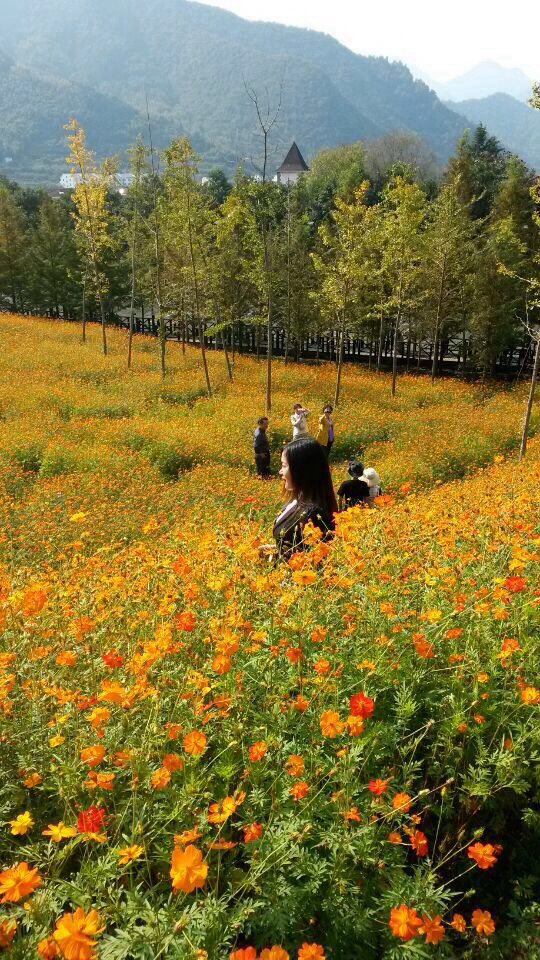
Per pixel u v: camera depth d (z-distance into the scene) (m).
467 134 37.84
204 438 15.52
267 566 3.40
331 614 2.82
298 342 34.00
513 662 2.67
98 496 10.41
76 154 27.97
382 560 3.24
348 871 1.94
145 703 2.33
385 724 2.38
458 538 3.96
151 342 34.75
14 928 1.61
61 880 1.74
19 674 2.54
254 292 31.41
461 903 2.29
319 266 22.48
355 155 73.62
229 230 21.28
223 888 1.96
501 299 27.75
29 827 2.01
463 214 29.80
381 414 20.00
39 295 44.06
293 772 1.98
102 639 2.92
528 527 4.00
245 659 2.66
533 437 17.67
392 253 24.62
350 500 7.42
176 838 1.69
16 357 26.03
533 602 2.74
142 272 37.72
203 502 10.10
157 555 4.41
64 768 2.04
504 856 2.42
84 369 24.42
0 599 2.94
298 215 30.30
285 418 18.27
